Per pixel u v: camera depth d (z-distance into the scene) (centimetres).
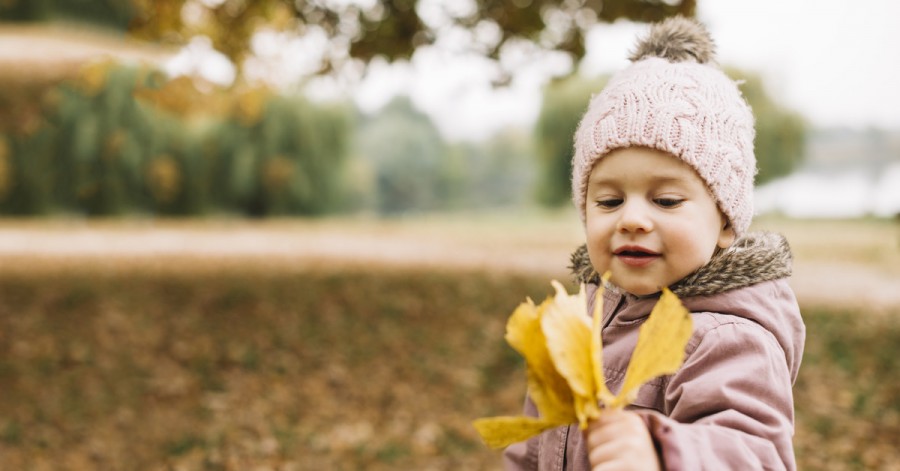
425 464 504
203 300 1012
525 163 6569
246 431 566
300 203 3177
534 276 1298
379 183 5844
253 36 906
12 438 556
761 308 130
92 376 704
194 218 2998
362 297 1037
